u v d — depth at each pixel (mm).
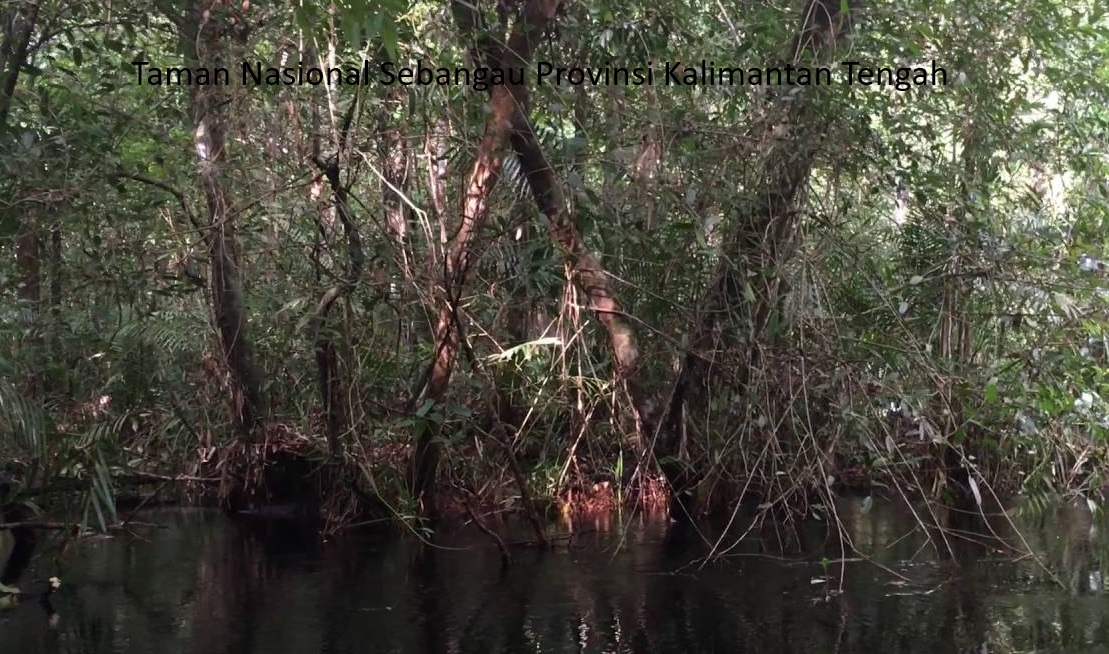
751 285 5441
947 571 4598
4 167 5184
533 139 5340
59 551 5008
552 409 6047
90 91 5898
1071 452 6117
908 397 5277
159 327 6301
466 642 3682
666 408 5844
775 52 5844
